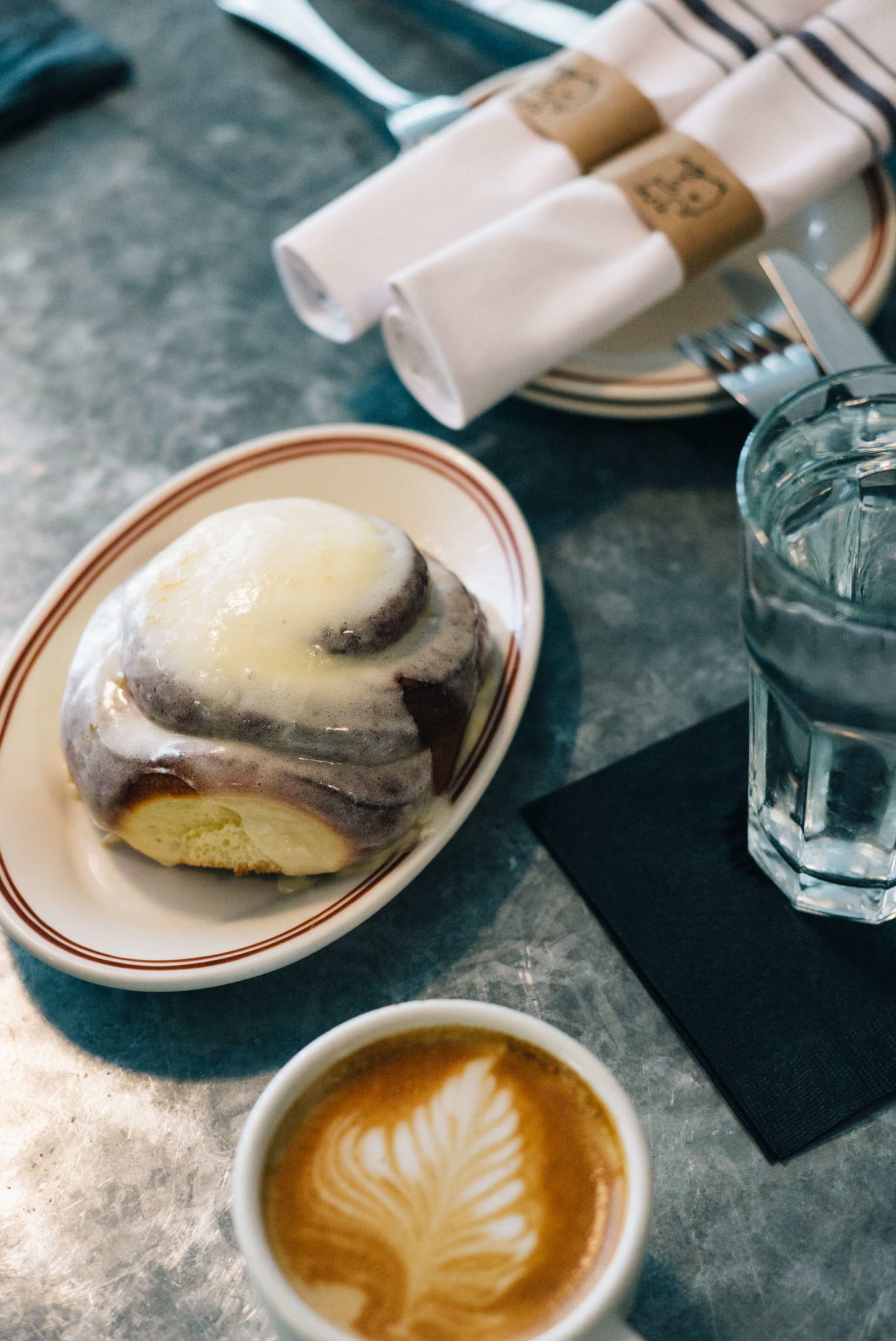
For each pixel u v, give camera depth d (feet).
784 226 2.43
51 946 1.87
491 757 1.93
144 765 1.88
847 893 1.84
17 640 2.13
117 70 3.15
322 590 1.90
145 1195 1.79
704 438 2.34
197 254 2.79
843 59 2.26
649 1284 1.70
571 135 2.31
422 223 2.30
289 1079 1.64
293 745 1.85
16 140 3.12
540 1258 1.57
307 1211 1.61
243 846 1.92
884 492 1.84
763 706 1.81
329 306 2.39
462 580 2.14
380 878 1.87
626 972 1.87
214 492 2.24
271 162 2.91
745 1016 1.81
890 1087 1.75
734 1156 1.75
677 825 1.95
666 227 2.19
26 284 2.82
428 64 2.94
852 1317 1.66
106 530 2.21
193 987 1.82
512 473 2.35
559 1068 1.65
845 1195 1.71
